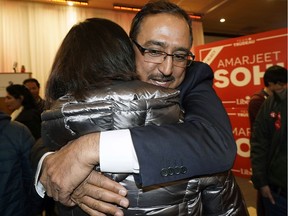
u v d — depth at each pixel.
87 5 5.20
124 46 0.59
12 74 3.29
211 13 6.05
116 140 0.47
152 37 0.72
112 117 0.50
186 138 0.50
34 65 4.94
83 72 0.54
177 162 0.48
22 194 1.34
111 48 0.57
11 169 1.29
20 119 2.38
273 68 2.48
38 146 0.75
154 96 0.52
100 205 0.49
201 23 6.29
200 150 0.49
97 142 0.47
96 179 0.49
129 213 0.50
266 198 1.74
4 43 4.80
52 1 4.95
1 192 1.26
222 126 0.56
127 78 0.54
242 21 6.67
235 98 3.84
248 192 3.40
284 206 1.64
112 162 0.47
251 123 2.86
